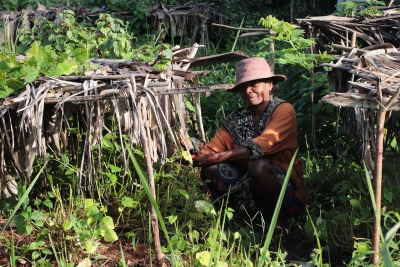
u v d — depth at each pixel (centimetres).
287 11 1212
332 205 488
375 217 376
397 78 406
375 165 377
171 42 1005
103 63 448
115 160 476
